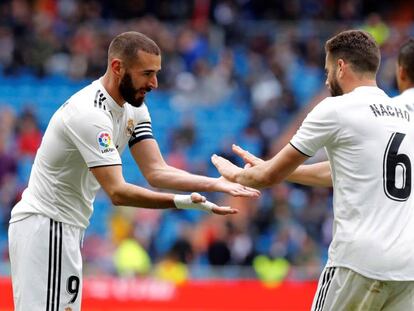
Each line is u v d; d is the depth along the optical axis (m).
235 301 43.44
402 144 20.44
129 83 21.52
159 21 77.06
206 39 75.44
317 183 23.36
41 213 22.16
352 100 20.48
